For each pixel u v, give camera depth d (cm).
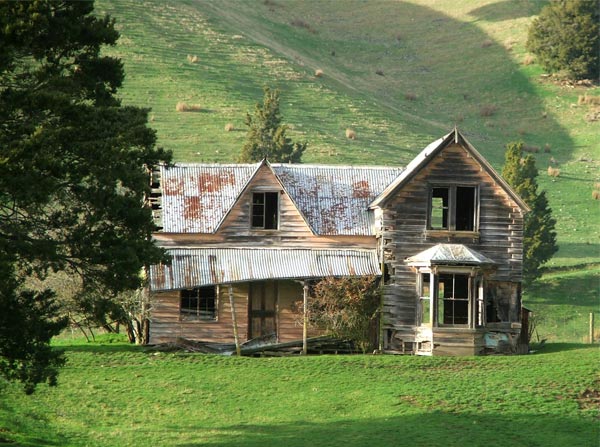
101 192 6166
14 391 7462
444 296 10419
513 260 9425
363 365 8456
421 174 9400
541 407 7344
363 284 9188
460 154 9431
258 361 8531
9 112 6003
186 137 18675
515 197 9431
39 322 5869
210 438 6606
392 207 9388
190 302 9488
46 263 6225
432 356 8875
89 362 8350
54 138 5897
